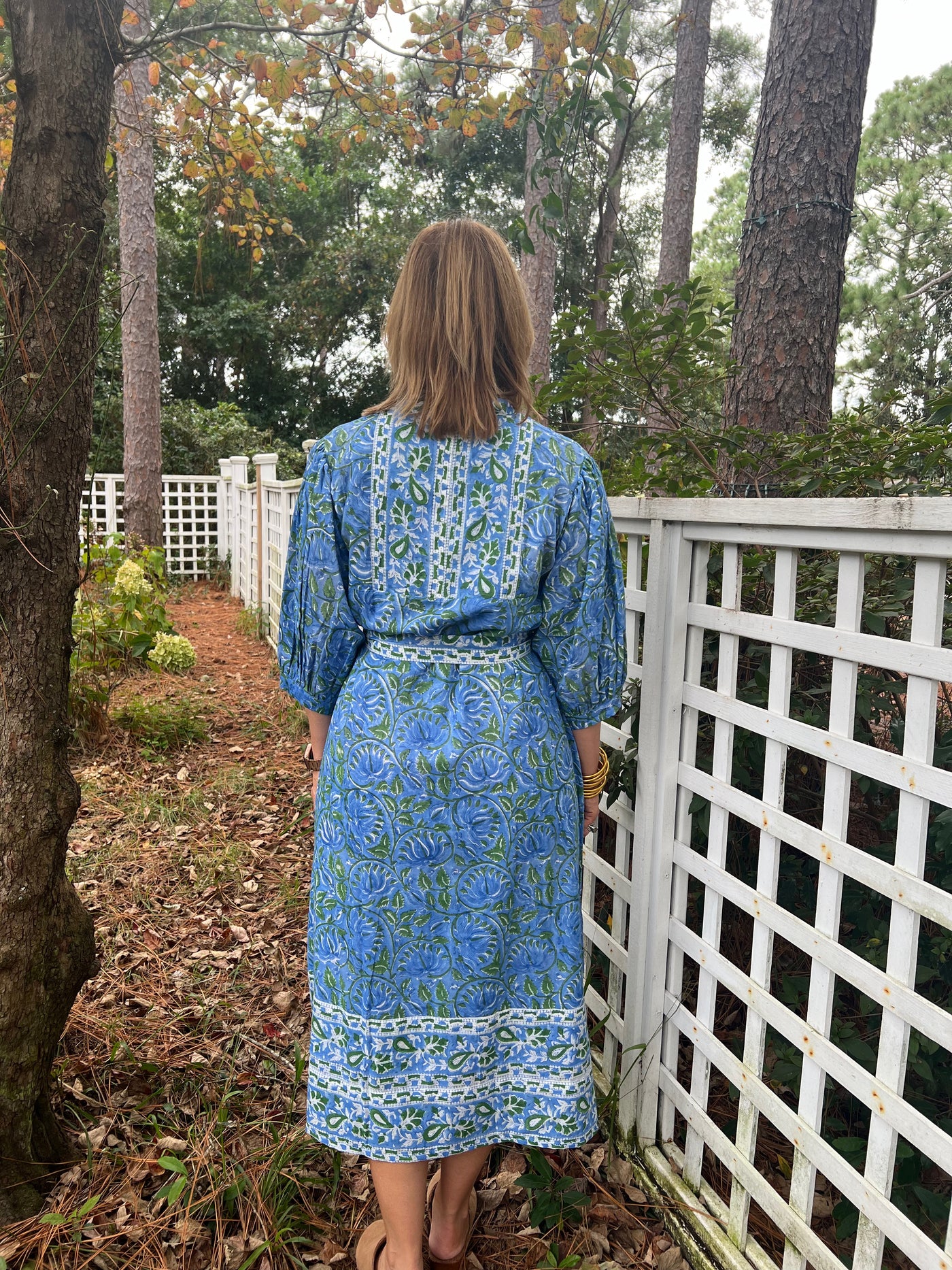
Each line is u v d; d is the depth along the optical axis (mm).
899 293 11383
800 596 2041
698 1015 1673
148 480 10352
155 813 3861
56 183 1490
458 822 1307
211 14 2512
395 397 1313
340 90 2730
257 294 19656
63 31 1461
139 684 5996
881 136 12727
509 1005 1414
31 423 1528
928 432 1901
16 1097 1622
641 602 1845
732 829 2117
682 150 11141
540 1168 1734
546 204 2178
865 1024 1867
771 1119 1431
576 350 2242
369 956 1333
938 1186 1671
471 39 2594
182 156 3438
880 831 2133
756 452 2545
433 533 1290
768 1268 1479
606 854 2510
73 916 1706
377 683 1324
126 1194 1669
